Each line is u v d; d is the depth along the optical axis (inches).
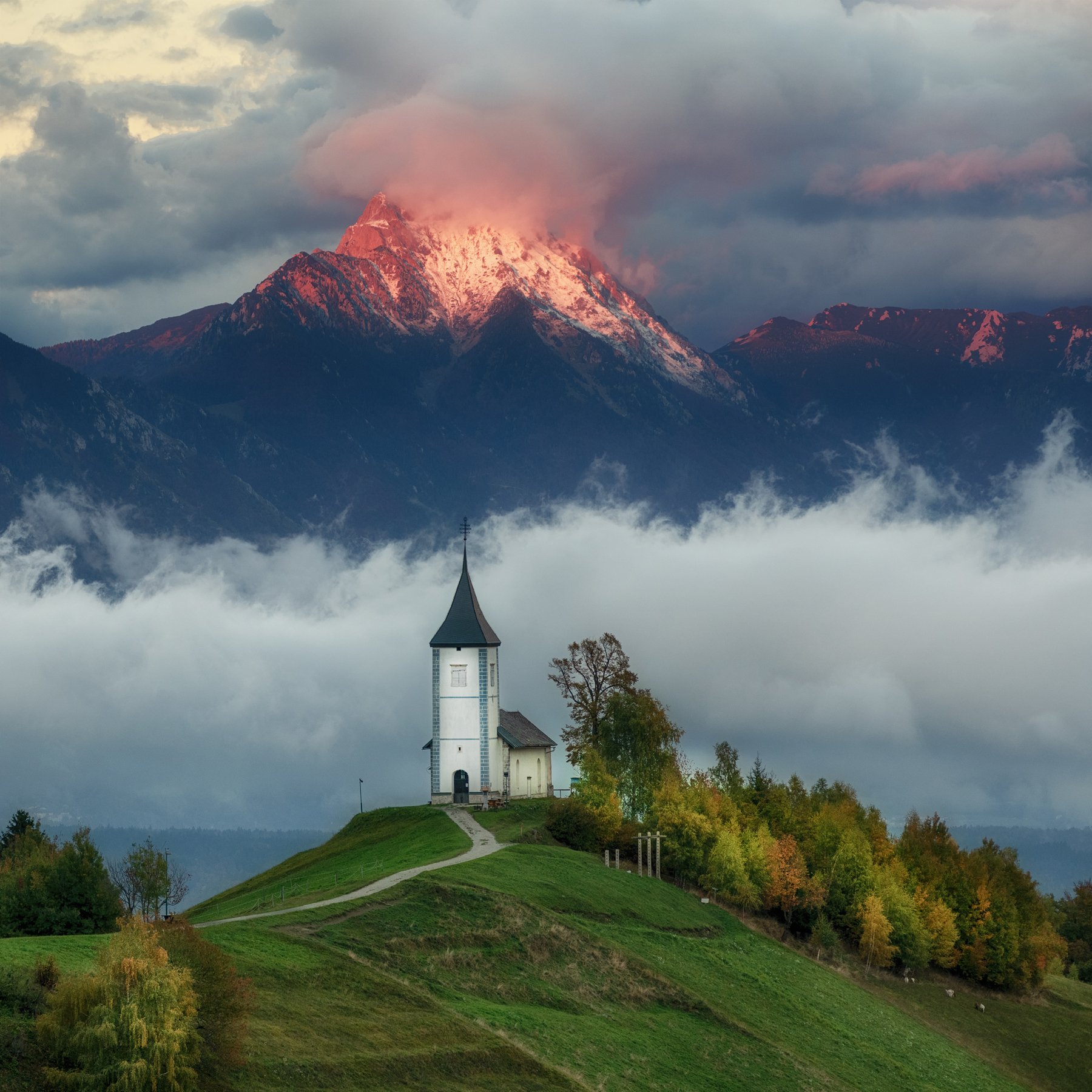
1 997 4308.6
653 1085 5974.4
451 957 6658.5
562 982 6929.1
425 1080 5211.6
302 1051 5034.5
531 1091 5433.1
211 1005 4589.1
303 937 6328.7
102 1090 4003.4
